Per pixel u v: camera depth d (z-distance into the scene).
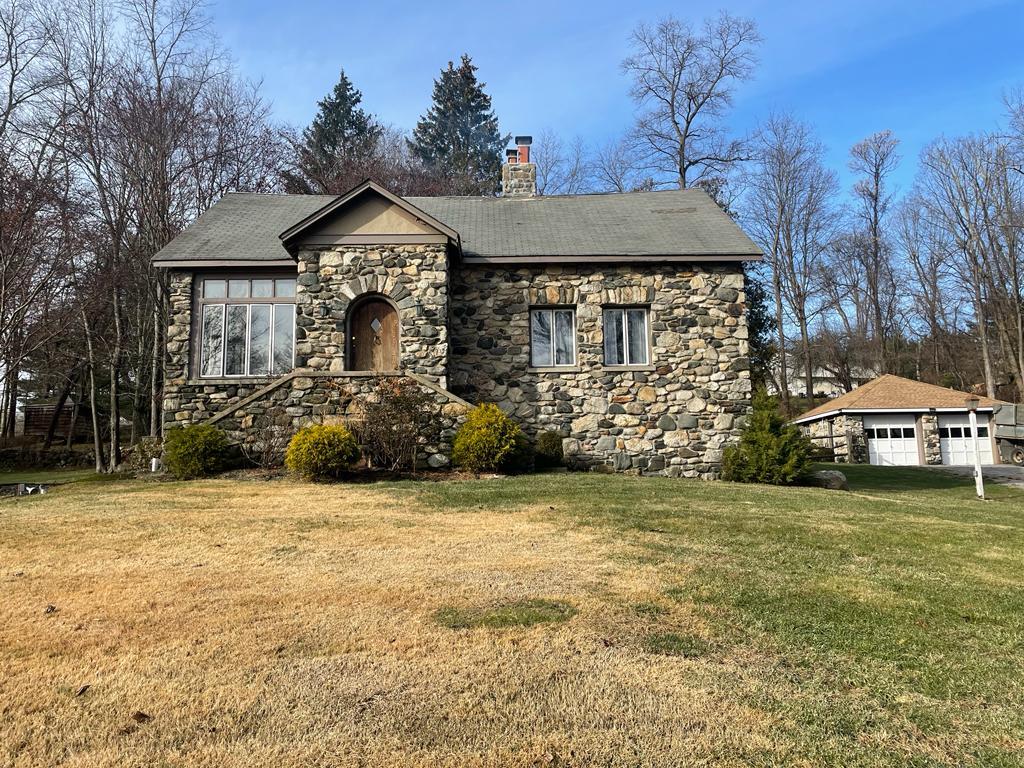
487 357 13.64
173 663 3.59
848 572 5.70
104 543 6.36
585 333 13.71
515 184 18.53
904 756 2.77
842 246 38.75
